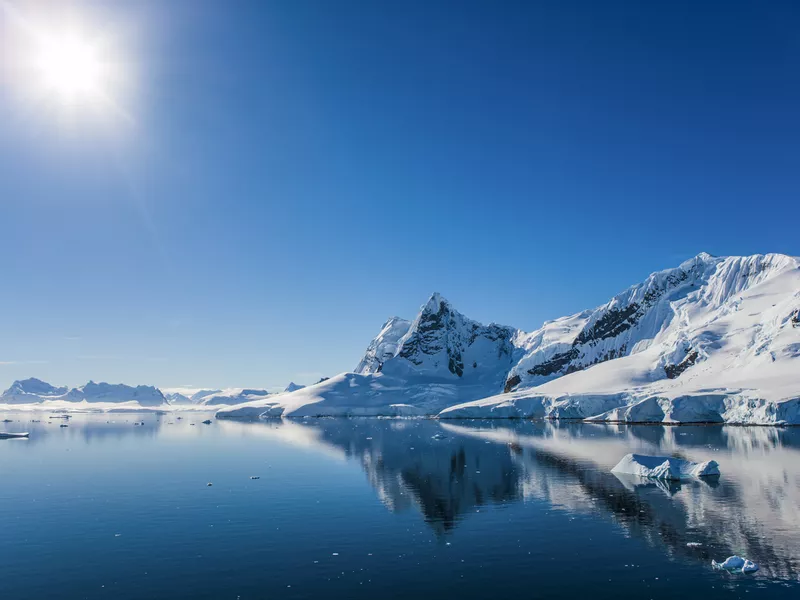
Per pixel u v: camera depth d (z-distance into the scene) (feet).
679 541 99.96
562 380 624.59
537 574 85.87
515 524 114.52
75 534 110.93
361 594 79.25
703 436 301.43
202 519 122.52
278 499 143.54
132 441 339.77
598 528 109.81
